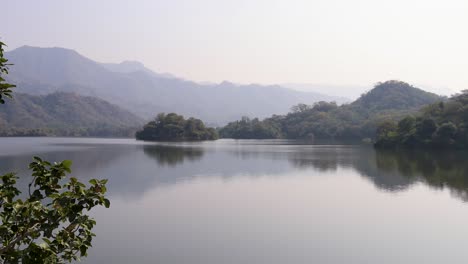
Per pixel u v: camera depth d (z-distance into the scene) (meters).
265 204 30.28
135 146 112.19
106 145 117.56
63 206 7.03
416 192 35.72
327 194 34.62
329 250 19.89
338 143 139.62
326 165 57.84
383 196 33.81
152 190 36.00
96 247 19.95
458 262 18.41
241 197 32.94
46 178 7.39
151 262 18.03
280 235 22.27
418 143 94.31
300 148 103.69
